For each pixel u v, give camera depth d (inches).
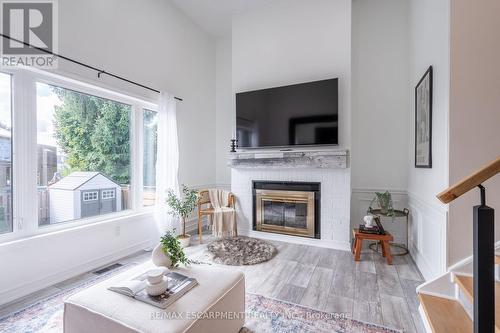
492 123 67.1
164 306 47.9
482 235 36.2
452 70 69.4
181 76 149.7
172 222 135.1
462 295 66.4
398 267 101.8
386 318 68.7
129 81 114.4
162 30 135.2
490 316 36.3
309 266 103.0
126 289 52.2
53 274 88.2
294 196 133.6
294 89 130.7
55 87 93.7
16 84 81.5
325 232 127.0
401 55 129.3
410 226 118.4
